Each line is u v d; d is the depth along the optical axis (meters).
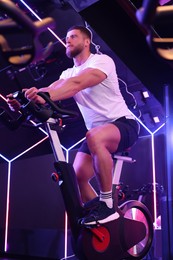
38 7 3.35
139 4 2.41
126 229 2.03
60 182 1.93
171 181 2.08
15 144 4.71
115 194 2.04
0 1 0.68
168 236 2.05
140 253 2.13
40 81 3.72
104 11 2.37
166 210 2.08
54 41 3.42
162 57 0.76
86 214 1.93
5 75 3.59
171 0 2.02
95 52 3.51
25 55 0.79
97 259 1.91
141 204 2.20
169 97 2.22
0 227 4.73
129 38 2.46
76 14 3.30
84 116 2.29
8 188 4.84
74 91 1.92
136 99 3.75
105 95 2.17
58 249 4.11
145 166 3.96
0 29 0.74
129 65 2.61
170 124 2.17
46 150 4.73
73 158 4.47
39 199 4.52
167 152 2.12
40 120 1.80
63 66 3.52
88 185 2.22
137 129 2.23
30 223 4.49
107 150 1.99
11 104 1.85
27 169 4.73
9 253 4.55
